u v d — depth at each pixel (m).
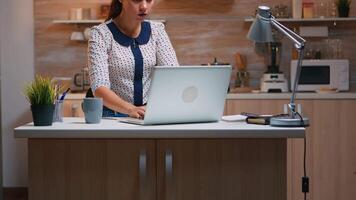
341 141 4.75
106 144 2.16
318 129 4.76
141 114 2.43
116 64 2.83
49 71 5.48
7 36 5.36
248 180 2.16
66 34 5.46
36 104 2.23
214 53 5.41
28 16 5.37
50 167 2.17
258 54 5.38
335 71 5.02
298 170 4.78
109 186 2.17
